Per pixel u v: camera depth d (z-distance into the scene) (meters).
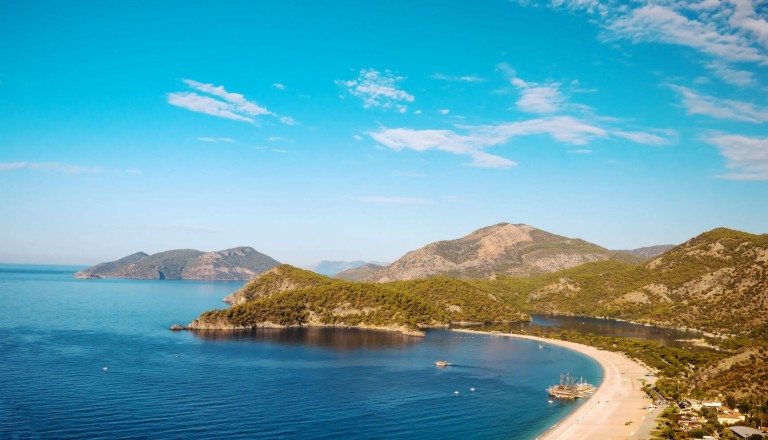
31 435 162.12
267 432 173.38
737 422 171.25
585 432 174.88
